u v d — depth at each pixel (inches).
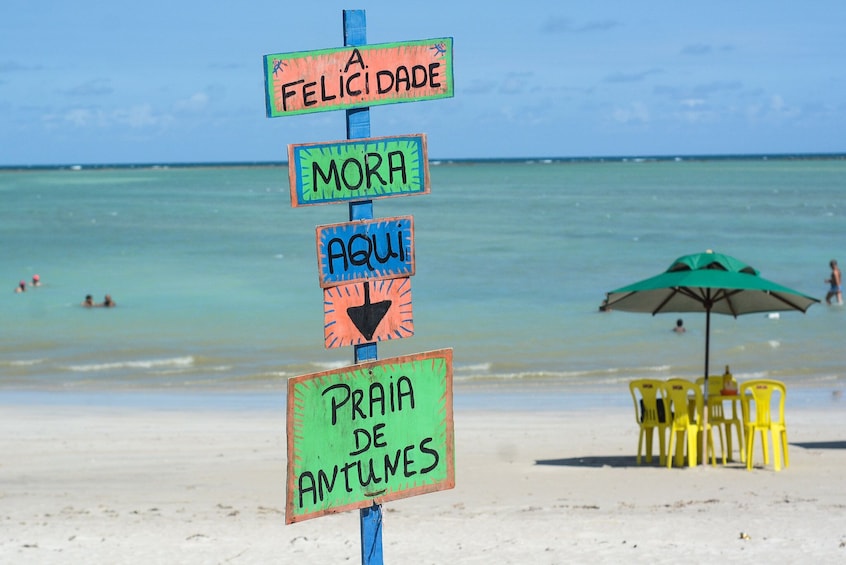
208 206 4552.2
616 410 742.5
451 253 2171.5
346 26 167.5
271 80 162.4
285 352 1049.5
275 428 663.8
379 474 171.8
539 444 601.0
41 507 428.5
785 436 516.4
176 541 353.1
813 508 407.2
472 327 1213.1
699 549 326.0
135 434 637.3
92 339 1135.6
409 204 4503.0
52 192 6486.2
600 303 1406.3
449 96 174.9
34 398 808.9
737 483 478.3
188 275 1808.6
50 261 2084.2
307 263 2010.3
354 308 168.7
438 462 176.9
